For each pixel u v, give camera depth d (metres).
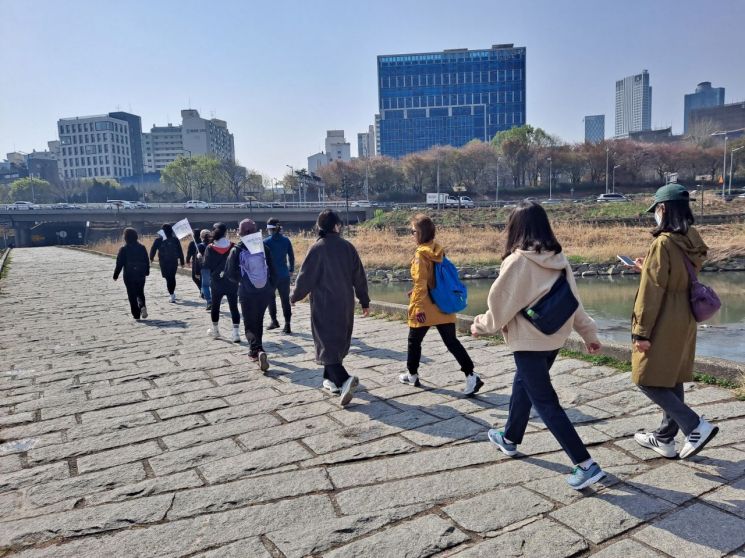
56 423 4.79
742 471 3.29
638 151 85.00
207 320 10.27
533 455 3.68
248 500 3.26
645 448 3.69
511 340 3.21
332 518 3.02
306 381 5.75
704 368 5.05
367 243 41.75
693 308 3.14
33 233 68.12
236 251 6.19
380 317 9.55
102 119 157.25
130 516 3.14
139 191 124.69
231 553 2.74
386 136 158.75
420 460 3.69
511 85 154.38
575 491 3.17
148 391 5.65
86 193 111.31
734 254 32.78
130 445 4.22
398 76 157.12
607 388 4.98
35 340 8.74
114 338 8.70
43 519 3.16
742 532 2.71
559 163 85.06
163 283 16.72
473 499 3.14
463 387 5.28
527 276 3.06
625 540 2.69
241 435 4.30
